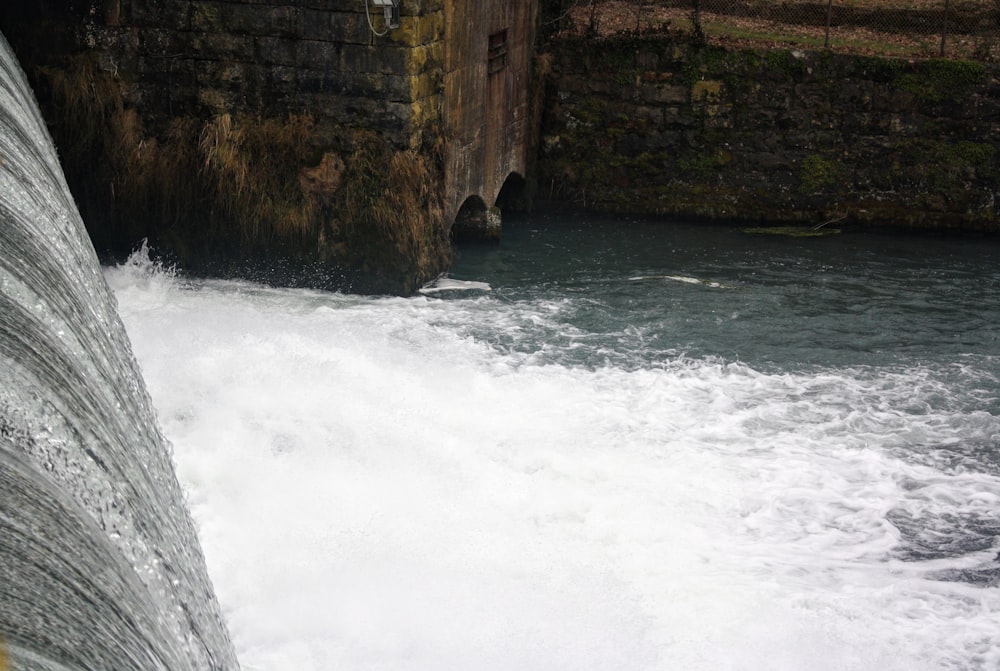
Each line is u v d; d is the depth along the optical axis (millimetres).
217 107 17203
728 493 11930
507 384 14141
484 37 19000
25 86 14195
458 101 18328
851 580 10508
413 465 11727
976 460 13000
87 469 6164
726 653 9312
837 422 13805
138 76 17234
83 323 7977
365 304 16828
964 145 21359
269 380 12938
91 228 17609
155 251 17531
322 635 9164
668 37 21734
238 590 9555
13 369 6105
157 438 8781
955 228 21719
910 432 13641
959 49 22719
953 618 10000
